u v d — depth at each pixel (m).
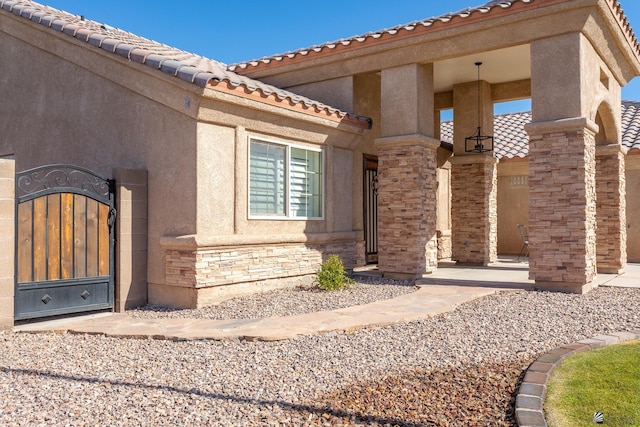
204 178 10.28
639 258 18.52
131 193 10.50
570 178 10.95
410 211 13.02
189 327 8.30
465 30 12.10
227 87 10.18
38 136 12.80
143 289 10.70
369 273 13.87
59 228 9.45
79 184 9.91
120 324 8.80
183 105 10.19
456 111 16.77
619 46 12.96
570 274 10.95
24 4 13.51
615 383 5.49
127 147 11.19
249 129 11.27
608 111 13.88
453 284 12.10
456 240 16.84
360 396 5.35
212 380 5.92
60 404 5.27
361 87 14.90
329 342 7.36
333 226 13.77
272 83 15.78
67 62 12.24
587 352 6.65
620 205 14.25
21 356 7.10
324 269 11.90
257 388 5.63
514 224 21.38
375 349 7.00
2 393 5.64
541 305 9.66
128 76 10.98
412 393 5.41
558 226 11.09
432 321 8.55
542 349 6.94
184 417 4.90
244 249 11.07
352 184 14.55
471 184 16.62
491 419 4.74
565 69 11.09
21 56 13.18
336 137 13.73
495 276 13.23
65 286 9.45
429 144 13.22
